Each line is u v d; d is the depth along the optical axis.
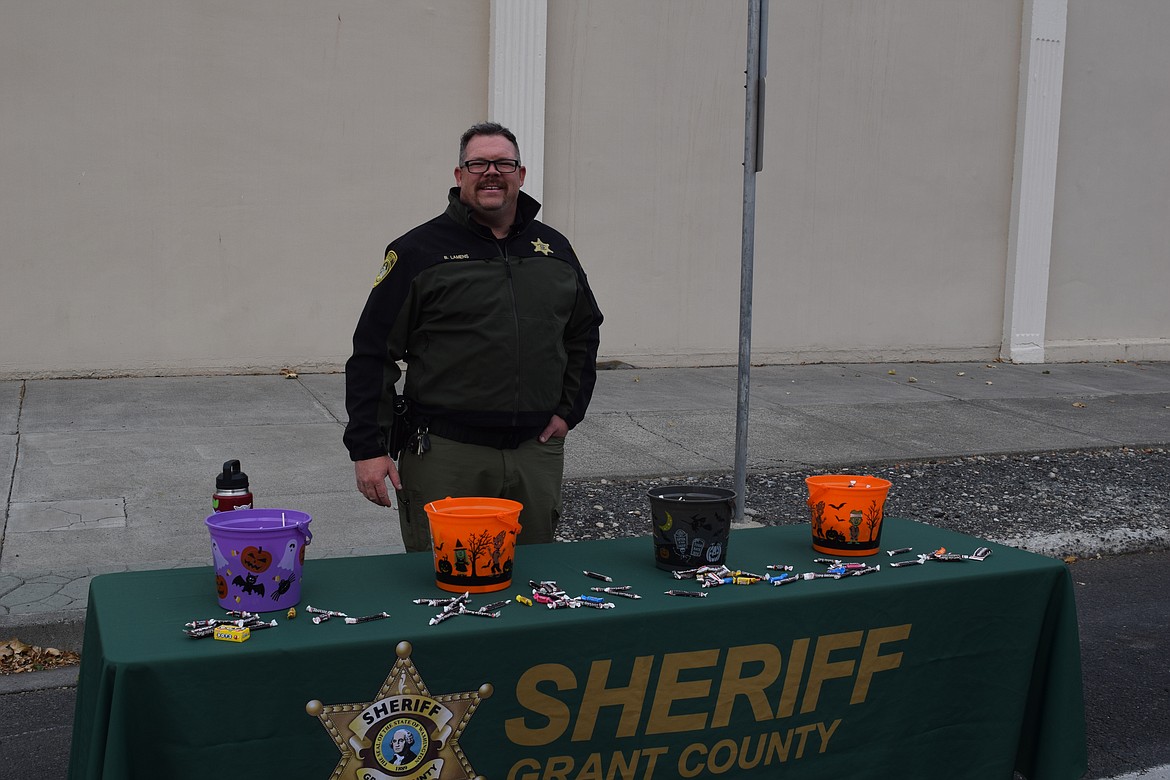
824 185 10.91
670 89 10.17
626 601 2.49
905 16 11.00
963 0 11.23
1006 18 11.44
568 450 7.27
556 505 3.41
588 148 9.97
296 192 9.09
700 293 10.55
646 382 9.73
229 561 2.34
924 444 7.85
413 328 3.20
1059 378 10.99
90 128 8.49
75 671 4.17
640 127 10.12
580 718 2.39
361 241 9.33
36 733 3.66
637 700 2.44
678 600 2.50
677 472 6.84
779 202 10.75
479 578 2.53
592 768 2.43
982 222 11.67
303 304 9.22
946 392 9.90
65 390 8.27
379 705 2.22
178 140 8.72
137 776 2.07
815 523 2.96
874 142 11.05
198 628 2.19
